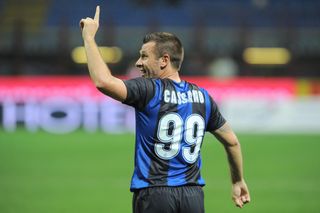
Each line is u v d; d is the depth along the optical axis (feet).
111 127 233.76
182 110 50.14
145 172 49.26
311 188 135.44
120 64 305.73
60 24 321.93
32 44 311.68
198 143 51.29
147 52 50.70
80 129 233.76
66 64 302.04
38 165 162.09
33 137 217.97
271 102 239.71
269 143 210.38
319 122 240.73
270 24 325.62
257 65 309.01
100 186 134.82
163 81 50.16
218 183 139.85
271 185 138.82
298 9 335.06
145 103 48.88
